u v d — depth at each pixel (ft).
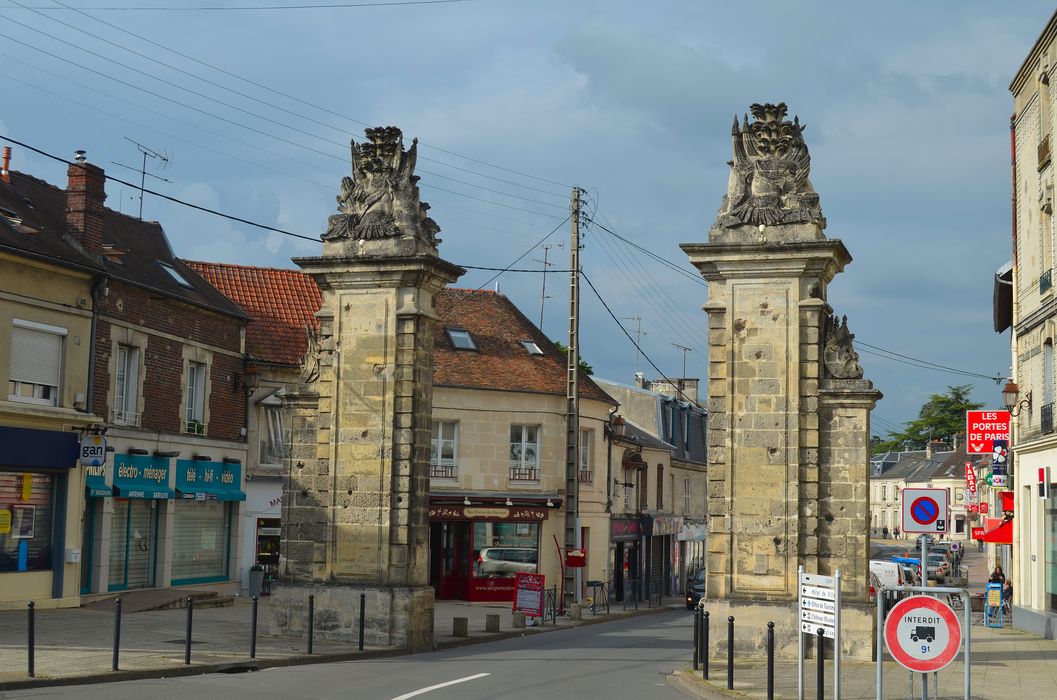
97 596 92.68
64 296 87.76
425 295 77.36
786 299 69.92
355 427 76.23
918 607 45.88
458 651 75.56
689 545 193.77
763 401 69.82
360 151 78.07
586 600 130.21
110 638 68.59
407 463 75.10
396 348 75.87
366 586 74.54
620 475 153.89
